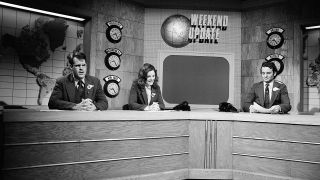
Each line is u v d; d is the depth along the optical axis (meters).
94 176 3.32
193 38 6.10
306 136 3.58
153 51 6.06
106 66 5.54
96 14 5.34
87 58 5.27
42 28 4.86
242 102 6.03
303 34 5.52
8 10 4.51
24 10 4.66
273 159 3.78
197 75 6.11
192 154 4.06
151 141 3.73
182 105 4.50
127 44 5.80
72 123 3.19
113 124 3.45
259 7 5.90
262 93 4.37
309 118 3.54
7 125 2.83
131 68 5.88
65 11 4.88
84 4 5.18
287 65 5.57
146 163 3.69
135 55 5.93
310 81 5.44
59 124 3.12
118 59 5.62
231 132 4.05
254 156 3.90
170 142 3.89
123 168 3.52
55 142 3.08
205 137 4.07
